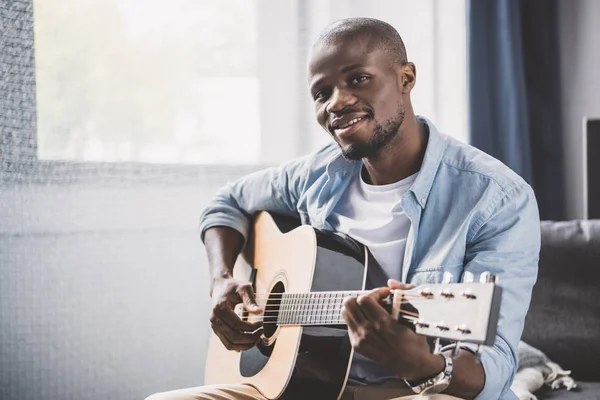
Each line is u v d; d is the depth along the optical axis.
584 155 2.36
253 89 2.41
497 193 1.44
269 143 2.42
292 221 1.86
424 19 2.56
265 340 1.65
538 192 2.78
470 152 1.54
